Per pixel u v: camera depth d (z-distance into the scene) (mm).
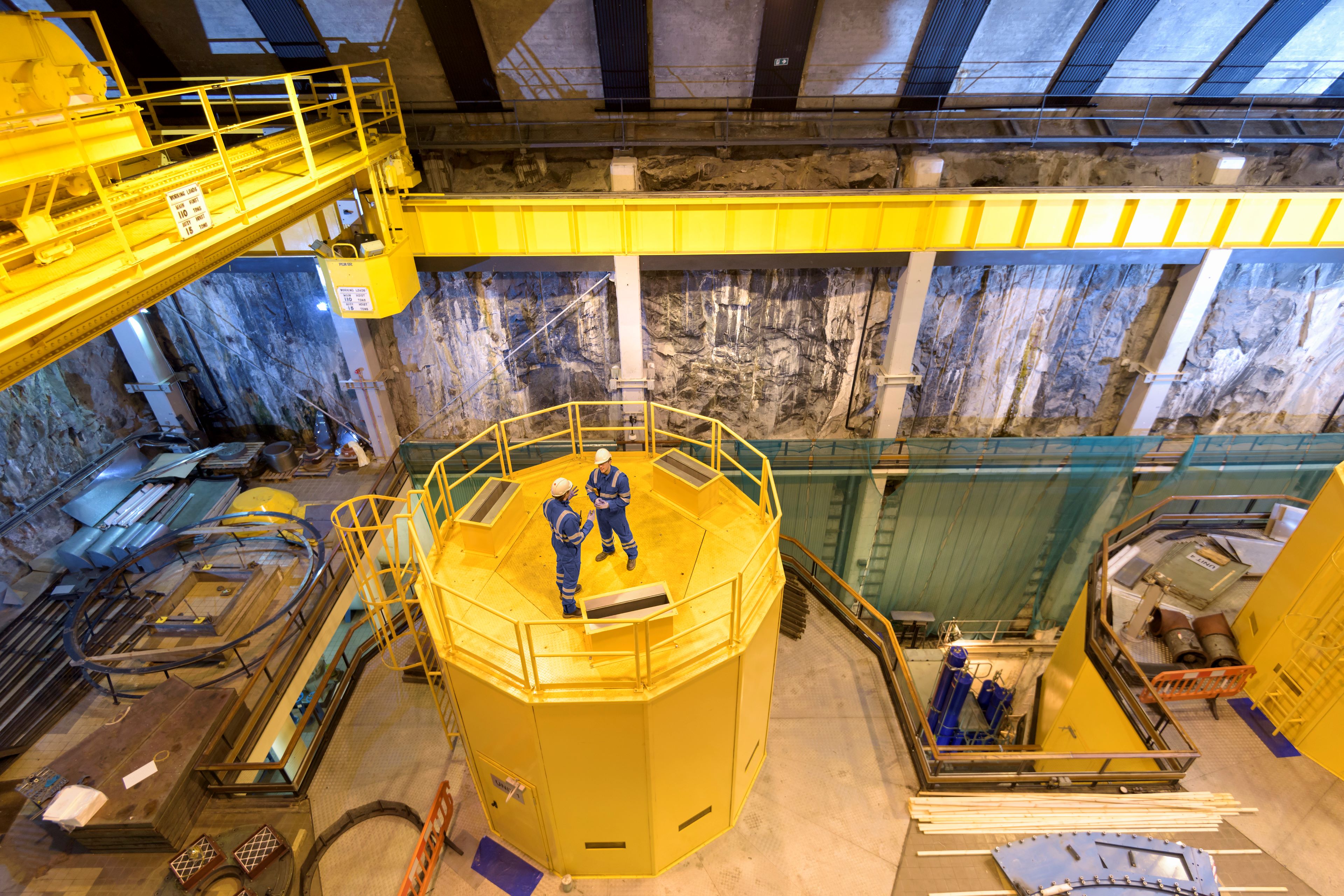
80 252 7516
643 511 10398
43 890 8992
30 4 14102
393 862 9758
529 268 17156
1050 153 17797
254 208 9633
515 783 8883
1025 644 23062
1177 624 12422
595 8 14734
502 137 17781
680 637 8156
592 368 19625
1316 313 18641
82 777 9602
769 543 9242
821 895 9367
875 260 17047
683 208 16141
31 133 7289
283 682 12328
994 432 21172
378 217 15531
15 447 15281
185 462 17844
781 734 11828
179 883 8812
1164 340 18828
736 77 16906
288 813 10109
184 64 16625
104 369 17797
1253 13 15562
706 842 10133
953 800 10320
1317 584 10055
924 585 23109
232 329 18594
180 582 14445
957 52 16094
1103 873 8828
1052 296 18531
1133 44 16516
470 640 8250
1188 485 20312
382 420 19594
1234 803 9812
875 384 19766
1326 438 19391
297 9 14961
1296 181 18094
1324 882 8820
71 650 12242
